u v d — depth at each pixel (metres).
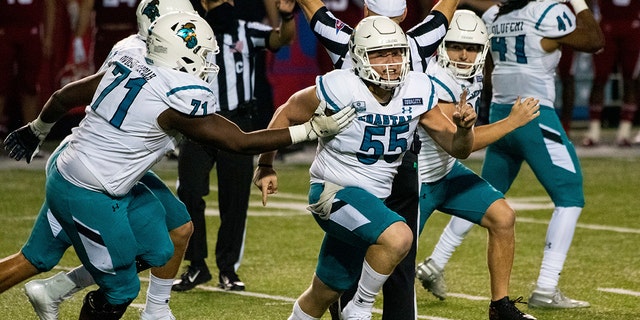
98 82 16.06
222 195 22.42
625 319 19.91
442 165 18.97
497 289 18.95
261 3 36.22
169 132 15.96
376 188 16.27
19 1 43.47
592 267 24.59
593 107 47.81
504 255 18.89
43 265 16.75
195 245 22.19
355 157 16.02
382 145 15.91
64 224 16.09
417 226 17.20
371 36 15.37
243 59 22.48
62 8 45.62
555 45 21.67
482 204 18.92
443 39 17.95
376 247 15.66
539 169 21.48
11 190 36.03
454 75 18.44
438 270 21.20
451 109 18.30
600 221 30.67
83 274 17.19
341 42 16.88
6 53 43.84
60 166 16.00
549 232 21.28
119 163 15.83
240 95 22.48
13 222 30.17
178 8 17.06
